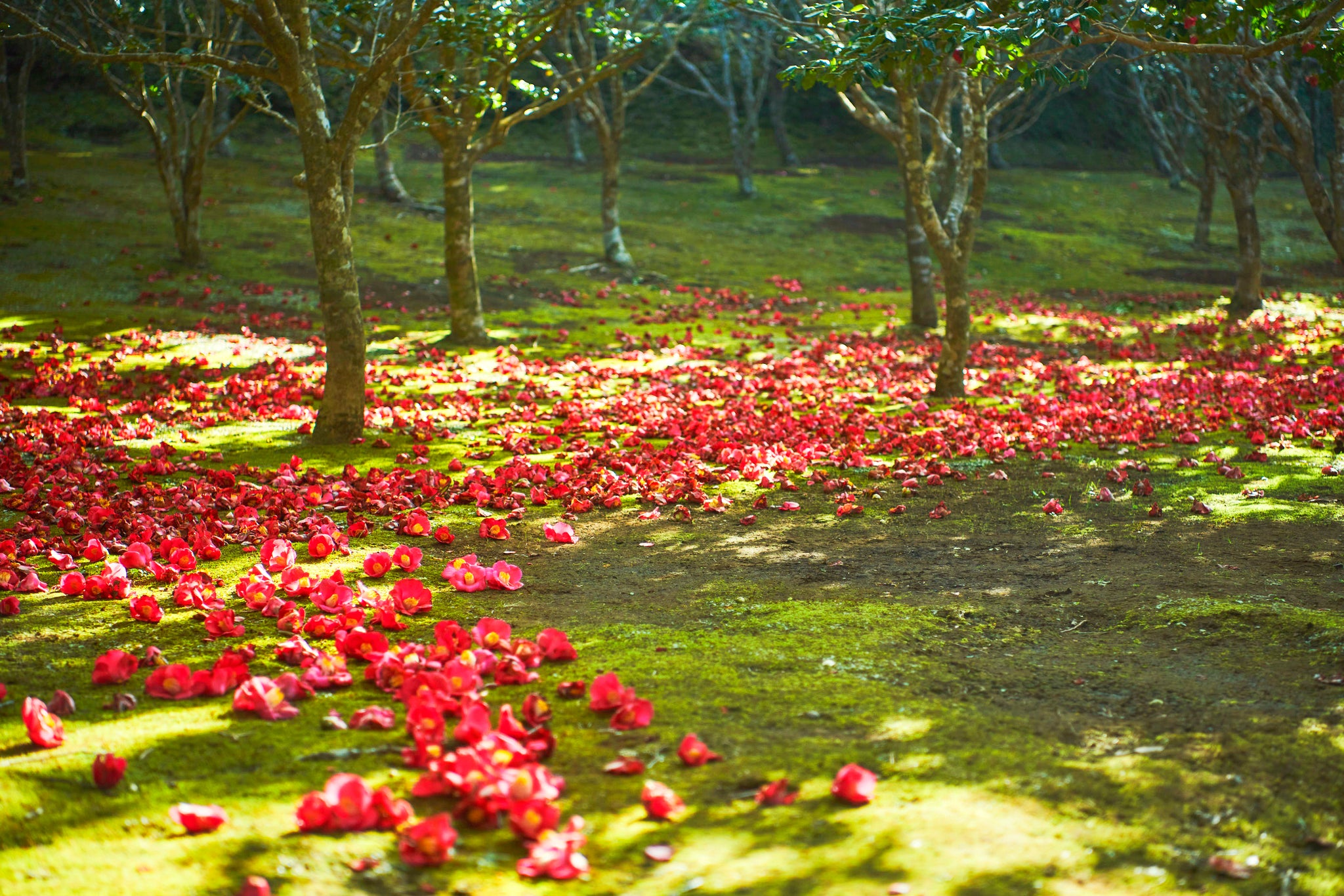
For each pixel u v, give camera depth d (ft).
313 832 9.86
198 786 10.95
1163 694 13.98
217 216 88.99
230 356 52.85
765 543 23.40
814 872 9.18
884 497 27.94
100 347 52.70
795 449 33.50
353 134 34.71
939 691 14.11
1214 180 110.73
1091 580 19.90
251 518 23.41
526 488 28.76
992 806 10.44
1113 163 165.68
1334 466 30.32
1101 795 10.73
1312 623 16.35
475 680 12.82
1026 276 98.84
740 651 15.71
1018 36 24.31
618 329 66.49
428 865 9.25
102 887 8.89
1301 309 80.84
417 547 22.57
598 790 10.82
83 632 16.30
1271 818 10.32
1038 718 13.08
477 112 54.29
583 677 14.44
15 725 12.53
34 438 32.78
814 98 164.76
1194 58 78.95
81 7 61.98
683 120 160.04
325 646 15.90
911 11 26.09
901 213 121.19
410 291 73.87
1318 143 159.94
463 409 41.32
